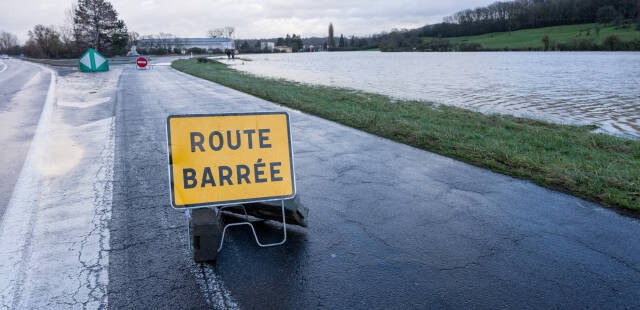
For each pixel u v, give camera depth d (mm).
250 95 14906
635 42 90500
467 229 3889
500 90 20109
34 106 11633
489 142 7473
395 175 5594
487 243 3602
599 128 10203
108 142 7293
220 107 11641
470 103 15164
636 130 9969
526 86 22281
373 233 3791
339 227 3920
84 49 71812
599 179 5238
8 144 7117
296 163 6125
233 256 3363
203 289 2881
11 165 5898
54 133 8016
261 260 3299
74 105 11836
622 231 3852
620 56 68688
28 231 3787
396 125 8953
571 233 3811
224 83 19453
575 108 13969
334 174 5609
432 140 7680
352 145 7340
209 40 154250
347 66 48188
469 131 8688
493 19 158625
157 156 6398
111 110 10922
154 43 115250
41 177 5367
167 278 3016
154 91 15867
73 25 70750
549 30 140250
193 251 3225
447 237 3717
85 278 3008
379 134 8219
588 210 4371
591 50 97625
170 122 3475
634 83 23797
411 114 10828
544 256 3371
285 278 3027
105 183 5145
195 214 3354
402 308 2676
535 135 8320
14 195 4715
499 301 2758
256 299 2768
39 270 3111
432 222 4051
